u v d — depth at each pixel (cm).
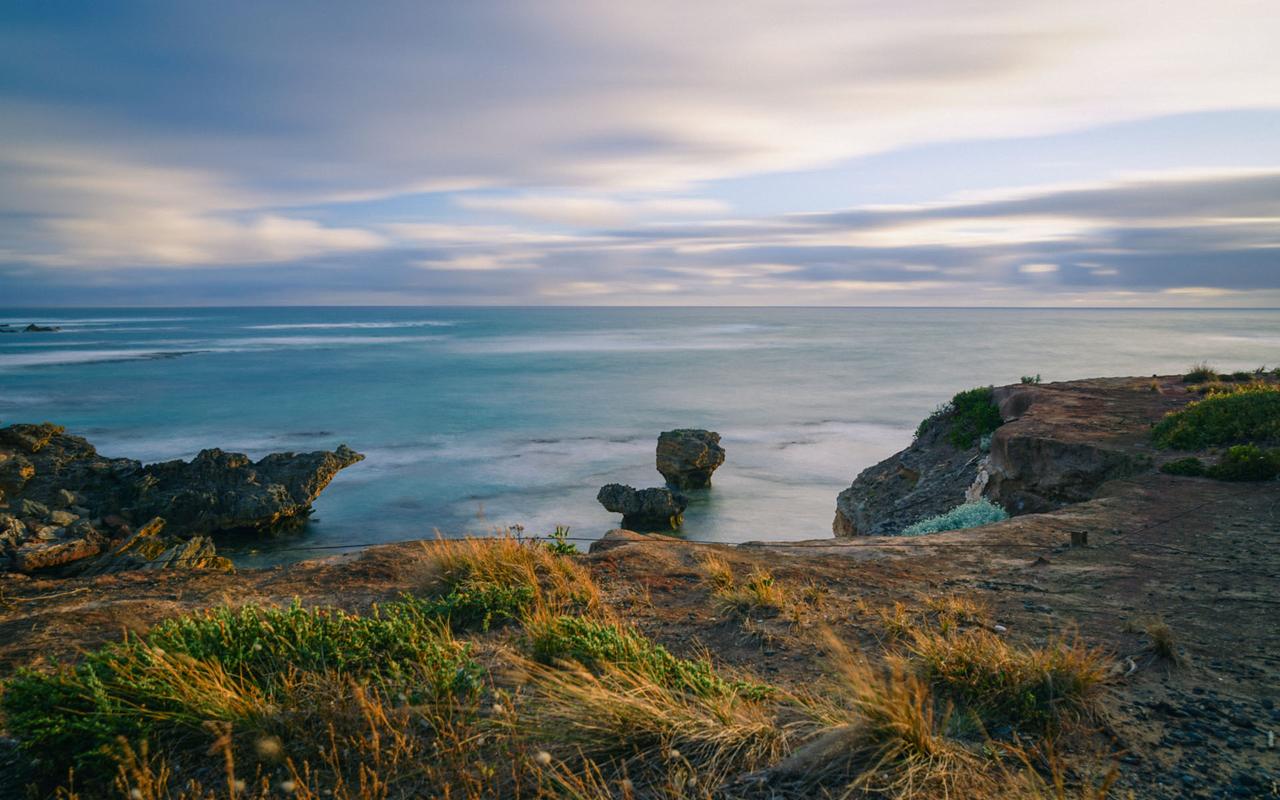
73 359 10794
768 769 347
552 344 15388
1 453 3200
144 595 712
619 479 3906
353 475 3950
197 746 390
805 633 593
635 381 8262
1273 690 466
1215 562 825
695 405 6431
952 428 2612
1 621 630
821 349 13688
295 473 3353
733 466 4238
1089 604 676
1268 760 372
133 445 4653
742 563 852
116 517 2797
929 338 17825
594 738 378
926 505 2130
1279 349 13000
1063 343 15388
